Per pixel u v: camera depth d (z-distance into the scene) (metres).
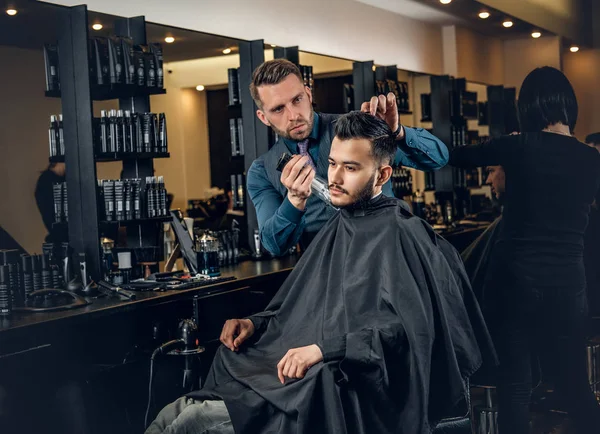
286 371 1.75
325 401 1.71
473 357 1.92
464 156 3.01
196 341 3.01
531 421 3.69
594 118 8.51
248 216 4.61
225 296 3.46
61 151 3.57
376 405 1.77
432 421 1.88
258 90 2.46
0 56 3.58
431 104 6.81
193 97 5.09
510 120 7.65
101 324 3.08
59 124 3.56
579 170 2.77
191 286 3.37
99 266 3.44
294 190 2.15
